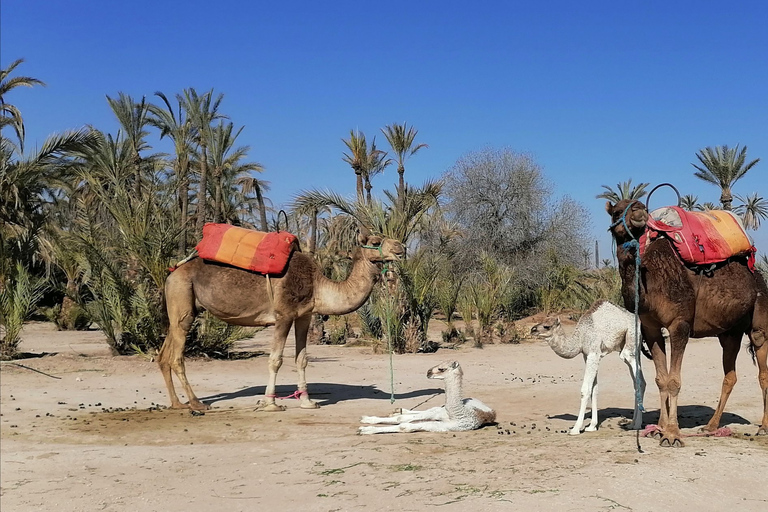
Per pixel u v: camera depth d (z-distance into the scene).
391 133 23.91
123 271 18.16
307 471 6.70
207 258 11.15
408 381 14.61
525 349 22.09
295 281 11.00
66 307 30.89
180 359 11.18
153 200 18.25
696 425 8.50
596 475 5.89
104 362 16.70
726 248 7.27
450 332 25.83
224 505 5.89
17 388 13.34
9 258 18.94
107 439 8.95
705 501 5.29
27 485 6.79
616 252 7.63
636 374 7.70
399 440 7.96
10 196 20.34
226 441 8.73
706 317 7.37
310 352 21.30
